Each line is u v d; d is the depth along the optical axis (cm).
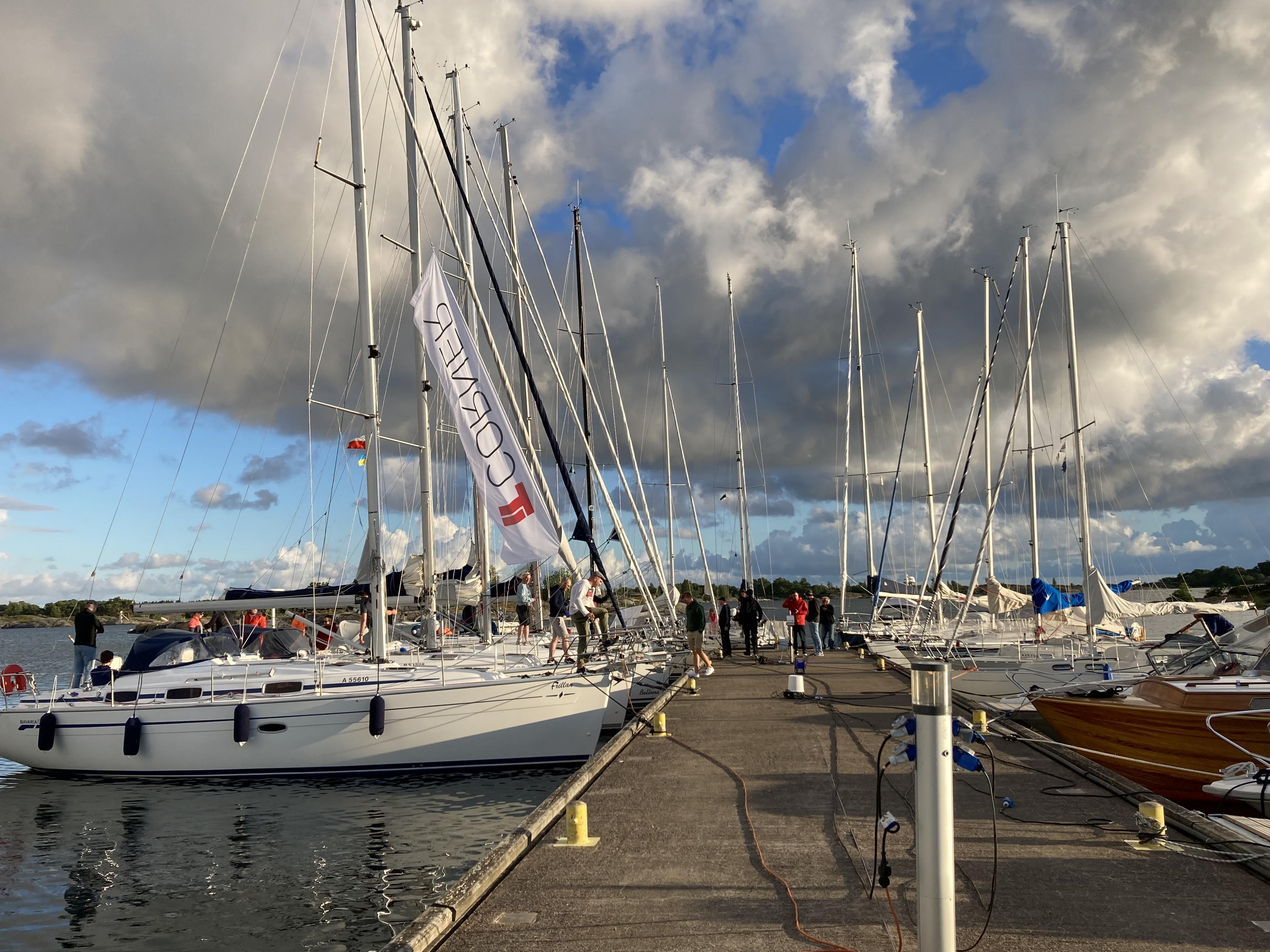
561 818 709
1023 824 656
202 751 1388
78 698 1498
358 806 1212
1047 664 1789
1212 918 474
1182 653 1605
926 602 3228
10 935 793
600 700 1373
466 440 1466
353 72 1521
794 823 680
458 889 518
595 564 1620
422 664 1520
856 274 3741
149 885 917
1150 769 1061
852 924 473
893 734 477
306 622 1802
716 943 452
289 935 774
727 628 2572
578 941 460
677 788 810
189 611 1583
